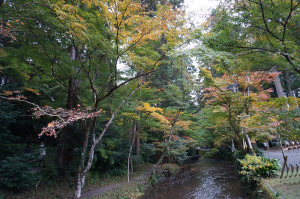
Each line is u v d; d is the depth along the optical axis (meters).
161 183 12.15
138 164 17.06
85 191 9.34
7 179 6.84
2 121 9.59
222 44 5.84
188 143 19.08
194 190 10.09
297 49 5.02
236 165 12.82
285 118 4.73
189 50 5.19
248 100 9.88
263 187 6.80
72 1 6.45
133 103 11.54
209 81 10.44
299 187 5.82
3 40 7.10
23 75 8.06
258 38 6.19
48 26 5.80
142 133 17.97
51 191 7.95
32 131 13.83
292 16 5.26
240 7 5.84
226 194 8.77
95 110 6.94
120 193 8.98
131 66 8.46
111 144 11.93
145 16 6.30
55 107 9.77
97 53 7.26
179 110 14.35
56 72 7.71
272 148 19.41
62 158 9.67
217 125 13.70
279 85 16.12
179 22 7.10
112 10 5.55
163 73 16.98
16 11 5.18
